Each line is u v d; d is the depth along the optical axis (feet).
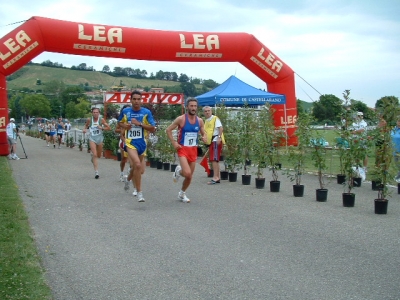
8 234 20.85
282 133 36.83
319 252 18.81
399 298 14.06
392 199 31.01
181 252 19.04
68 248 19.72
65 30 58.49
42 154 73.26
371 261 17.60
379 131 27.14
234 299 14.17
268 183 39.09
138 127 30.25
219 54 64.75
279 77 68.28
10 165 53.47
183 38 62.59
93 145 42.32
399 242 20.16
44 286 15.02
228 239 20.92
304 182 39.47
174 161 49.39
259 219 24.94
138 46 61.16
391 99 26.78
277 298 14.20
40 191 34.40
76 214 26.43
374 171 26.73
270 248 19.45
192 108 29.68
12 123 63.16
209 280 15.84
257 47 66.18
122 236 21.62
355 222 24.08
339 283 15.35
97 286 15.39
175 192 34.35
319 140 31.09
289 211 27.09
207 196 32.55
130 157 30.50
